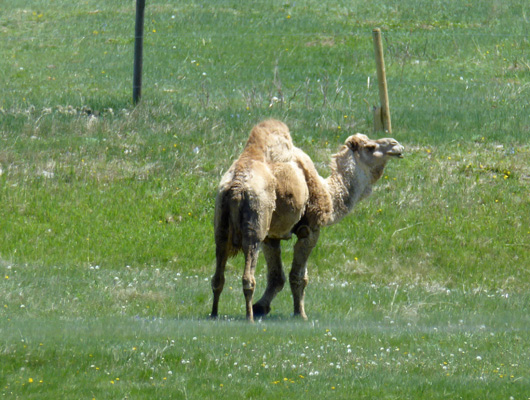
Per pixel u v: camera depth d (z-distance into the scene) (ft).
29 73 245.45
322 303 127.65
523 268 150.20
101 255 146.41
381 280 145.18
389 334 106.93
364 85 240.32
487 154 186.80
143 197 165.89
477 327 113.39
